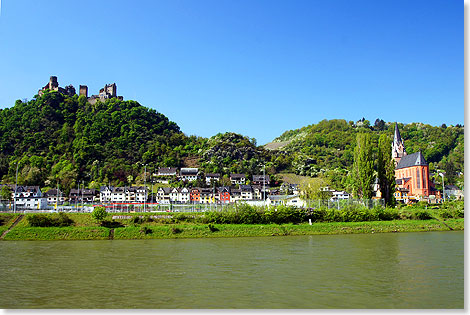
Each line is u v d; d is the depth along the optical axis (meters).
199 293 46.66
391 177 139.25
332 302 42.97
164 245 85.75
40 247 83.62
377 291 47.34
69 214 108.62
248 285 50.34
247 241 91.94
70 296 45.62
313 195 161.50
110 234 99.25
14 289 48.81
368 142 135.38
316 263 64.38
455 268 60.22
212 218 108.12
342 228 110.00
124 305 42.16
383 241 90.38
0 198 190.25
